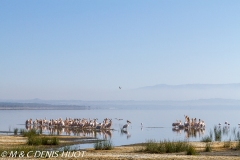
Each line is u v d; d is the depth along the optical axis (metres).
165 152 29.20
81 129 65.81
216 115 136.75
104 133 56.34
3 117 106.88
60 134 52.47
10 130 56.59
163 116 122.94
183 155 26.11
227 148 31.86
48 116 124.25
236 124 83.06
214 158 23.50
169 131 60.62
